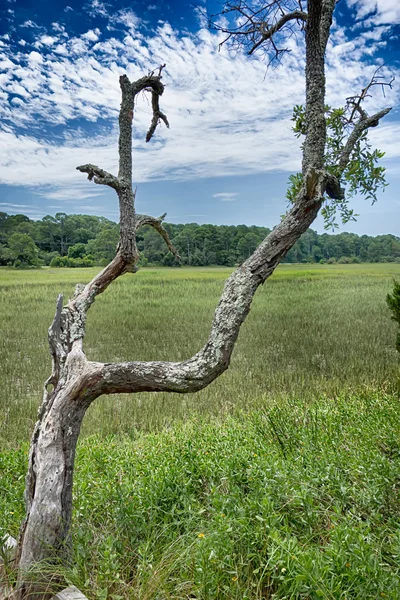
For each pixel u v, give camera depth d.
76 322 2.57
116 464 3.79
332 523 2.72
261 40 2.80
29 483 2.24
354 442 4.09
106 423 5.80
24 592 2.09
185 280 27.70
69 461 2.24
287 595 2.13
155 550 2.55
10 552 2.35
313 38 2.50
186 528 2.75
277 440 4.37
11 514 2.95
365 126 2.98
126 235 2.67
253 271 2.39
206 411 6.27
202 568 2.22
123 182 2.63
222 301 2.36
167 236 2.98
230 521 2.55
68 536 2.22
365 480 3.23
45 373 8.70
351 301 19.23
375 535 2.59
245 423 5.20
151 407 6.44
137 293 21.66
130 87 2.63
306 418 5.04
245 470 3.40
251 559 2.45
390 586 2.09
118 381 2.26
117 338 11.84
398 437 3.99
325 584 2.09
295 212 2.41
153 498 3.02
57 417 2.26
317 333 12.38
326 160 3.07
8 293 19.00
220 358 2.27
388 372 7.78
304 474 3.32
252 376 8.16
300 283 27.17
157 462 3.69
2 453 4.37
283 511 2.95
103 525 2.97
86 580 2.21
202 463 3.58
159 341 11.52
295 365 9.00
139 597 2.21
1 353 10.01
